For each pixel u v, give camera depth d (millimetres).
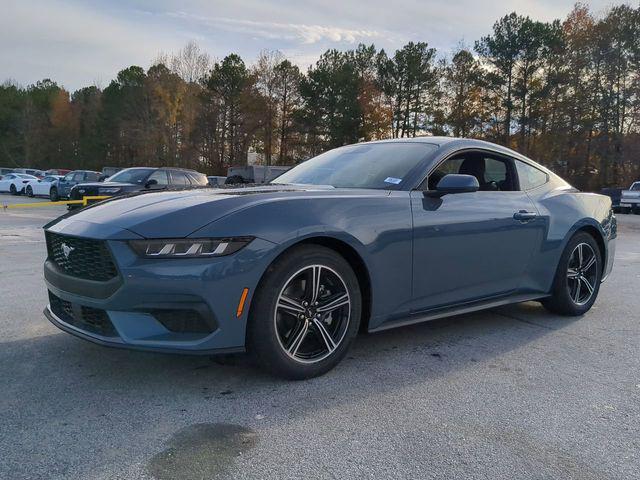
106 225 2730
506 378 3148
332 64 49562
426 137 4160
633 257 9133
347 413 2602
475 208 3699
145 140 56438
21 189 31609
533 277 4230
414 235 3320
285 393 2820
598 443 2371
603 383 3105
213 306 2607
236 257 2639
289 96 55906
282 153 56812
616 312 4898
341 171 3891
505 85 42375
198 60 56906
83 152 73062
